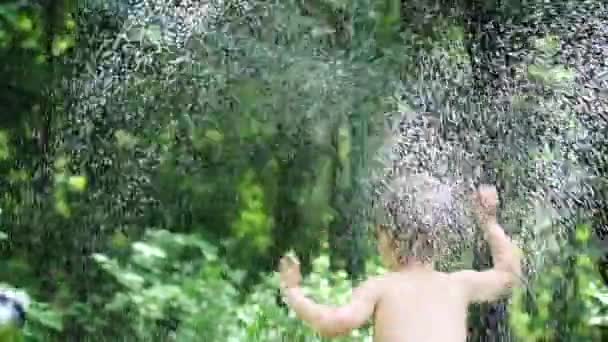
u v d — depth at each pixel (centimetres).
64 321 484
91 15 621
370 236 580
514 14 519
